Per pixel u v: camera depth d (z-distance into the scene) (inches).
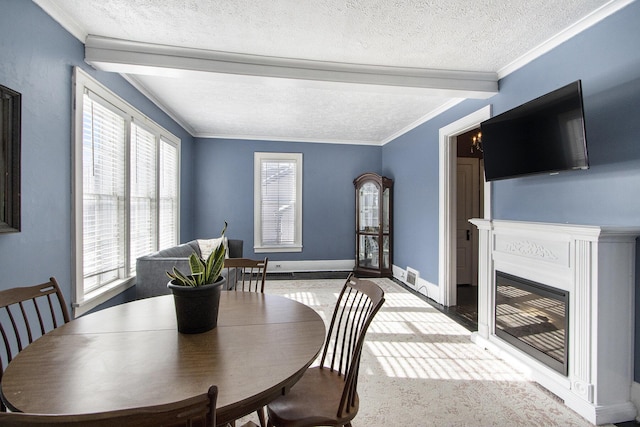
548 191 89.6
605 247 67.6
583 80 79.7
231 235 218.7
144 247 134.5
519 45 91.7
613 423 66.9
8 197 61.9
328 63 102.0
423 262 169.0
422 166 170.7
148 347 42.9
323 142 228.8
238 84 125.1
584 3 72.7
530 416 69.1
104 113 101.6
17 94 62.8
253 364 38.5
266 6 74.7
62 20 78.1
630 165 69.1
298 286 182.7
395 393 77.2
